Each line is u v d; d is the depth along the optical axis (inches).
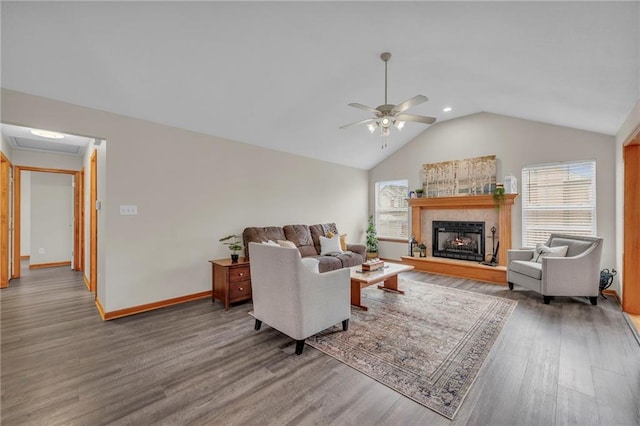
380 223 273.4
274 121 161.0
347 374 81.4
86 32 86.7
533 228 185.9
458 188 216.4
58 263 251.6
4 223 175.2
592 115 137.8
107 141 123.5
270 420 63.5
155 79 111.7
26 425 62.0
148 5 80.7
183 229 147.6
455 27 94.3
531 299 148.5
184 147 148.6
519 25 85.1
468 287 171.8
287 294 94.7
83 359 89.6
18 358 90.0
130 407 67.8
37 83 101.0
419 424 62.2
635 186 128.2
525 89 133.6
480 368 84.1
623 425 61.9
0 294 160.9
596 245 138.8
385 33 101.3
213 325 116.8
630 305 128.3
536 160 184.1
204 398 71.1
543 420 63.2
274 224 193.5
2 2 73.3
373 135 213.0
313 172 222.7
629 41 77.4
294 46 107.2
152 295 136.3
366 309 133.5
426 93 160.1
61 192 253.9
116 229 125.8
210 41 98.0
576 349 95.2
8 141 178.1
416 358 90.0
